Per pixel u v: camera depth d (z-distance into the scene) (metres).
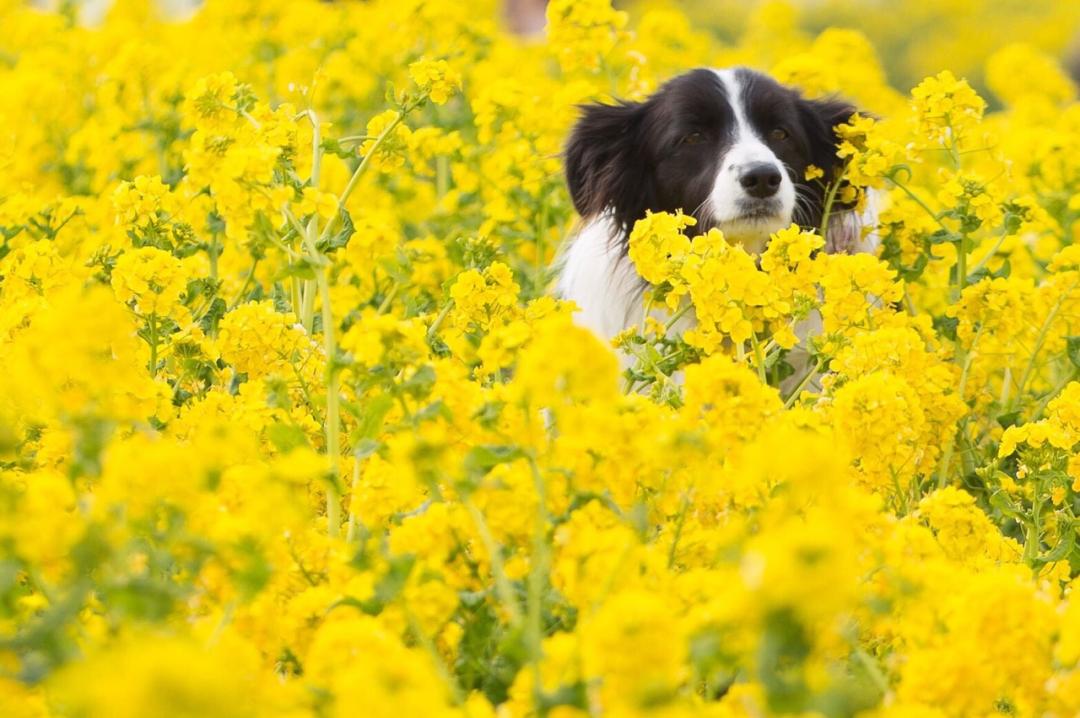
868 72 16.14
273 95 15.20
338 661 4.19
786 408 7.68
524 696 4.36
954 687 4.36
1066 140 12.33
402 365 5.58
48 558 4.59
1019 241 10.97
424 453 4.75
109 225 11.18
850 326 7.91
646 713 3.69
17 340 7.02
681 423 5.27
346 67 14.35
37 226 10.65
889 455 6.61
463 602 4.94
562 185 12.23
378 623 4.65
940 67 32.88
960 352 9.09
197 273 8.91
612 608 3.75
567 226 12.42
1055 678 4.38
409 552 5.02
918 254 9.97
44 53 15.09
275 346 7.53
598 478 5.31
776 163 10.51
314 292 8.53
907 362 7.43
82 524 4.48
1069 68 30.64
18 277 8.22
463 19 14.27
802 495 5.04
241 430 6.23
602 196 11.54
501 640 4.79
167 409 6.64
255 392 7.30
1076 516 7.75
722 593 4.11
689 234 11.12
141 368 7.14
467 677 5.01
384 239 7.42
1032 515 7.02
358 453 5.54
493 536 5.12
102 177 12.66
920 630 4.78
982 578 4.57
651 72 15.82
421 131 11.75
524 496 5.10
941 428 7.88
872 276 7.80
